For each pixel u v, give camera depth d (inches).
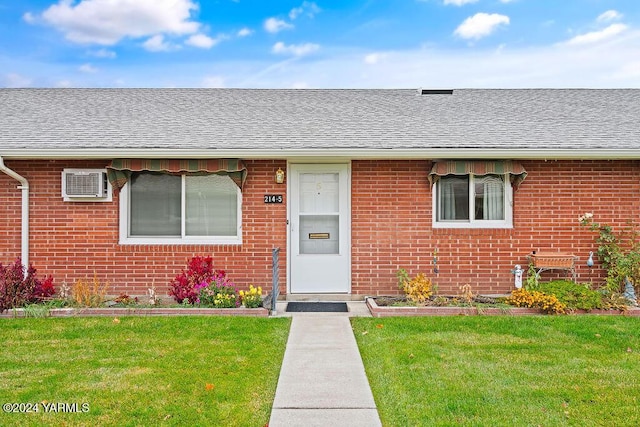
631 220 359.6
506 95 479.2
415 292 331.0
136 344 245.3
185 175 362.6
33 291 319.3
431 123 386.6
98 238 356.8
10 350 235.9
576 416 169.3
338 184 366.0
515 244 360.8
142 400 180.5
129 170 349.1
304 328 280.5
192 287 323.6
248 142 342.3
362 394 189.9
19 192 354.9
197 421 165.8
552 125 381.4
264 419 169.2
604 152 333.7
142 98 458.3
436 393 188.1
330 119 397.1
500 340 252.4
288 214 363.6
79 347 240.7
